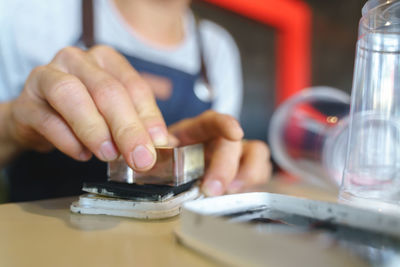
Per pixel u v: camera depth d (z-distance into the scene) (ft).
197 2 3.16
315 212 0.68
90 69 1.10
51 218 0.84
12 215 0.87
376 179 0.96
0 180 2.39
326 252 0.47
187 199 0.92
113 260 0.56
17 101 1.28
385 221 0.57
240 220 0.66
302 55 3.98
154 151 0.88
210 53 3.28
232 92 3.47
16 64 2.40
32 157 2.50
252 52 3.61
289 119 2.39
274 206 0.74
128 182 0.93
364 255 0.48
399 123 0.98
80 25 2.59
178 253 0.59
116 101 0.94
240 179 1.47
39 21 2.45
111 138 0.94
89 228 0.75
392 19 0.96
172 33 3.00
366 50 1.01
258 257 0.49
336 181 1.54
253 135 3.67
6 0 2.31
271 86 3.79
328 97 2.39
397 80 0.98
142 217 0.81
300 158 2.01
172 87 3.02
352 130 1.02
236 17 3.44
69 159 2.63
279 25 3.78
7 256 0.58
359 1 4.25
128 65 1.31
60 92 0.96
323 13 4.10
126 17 2.76
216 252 0.55
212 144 1.44
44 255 0.58
